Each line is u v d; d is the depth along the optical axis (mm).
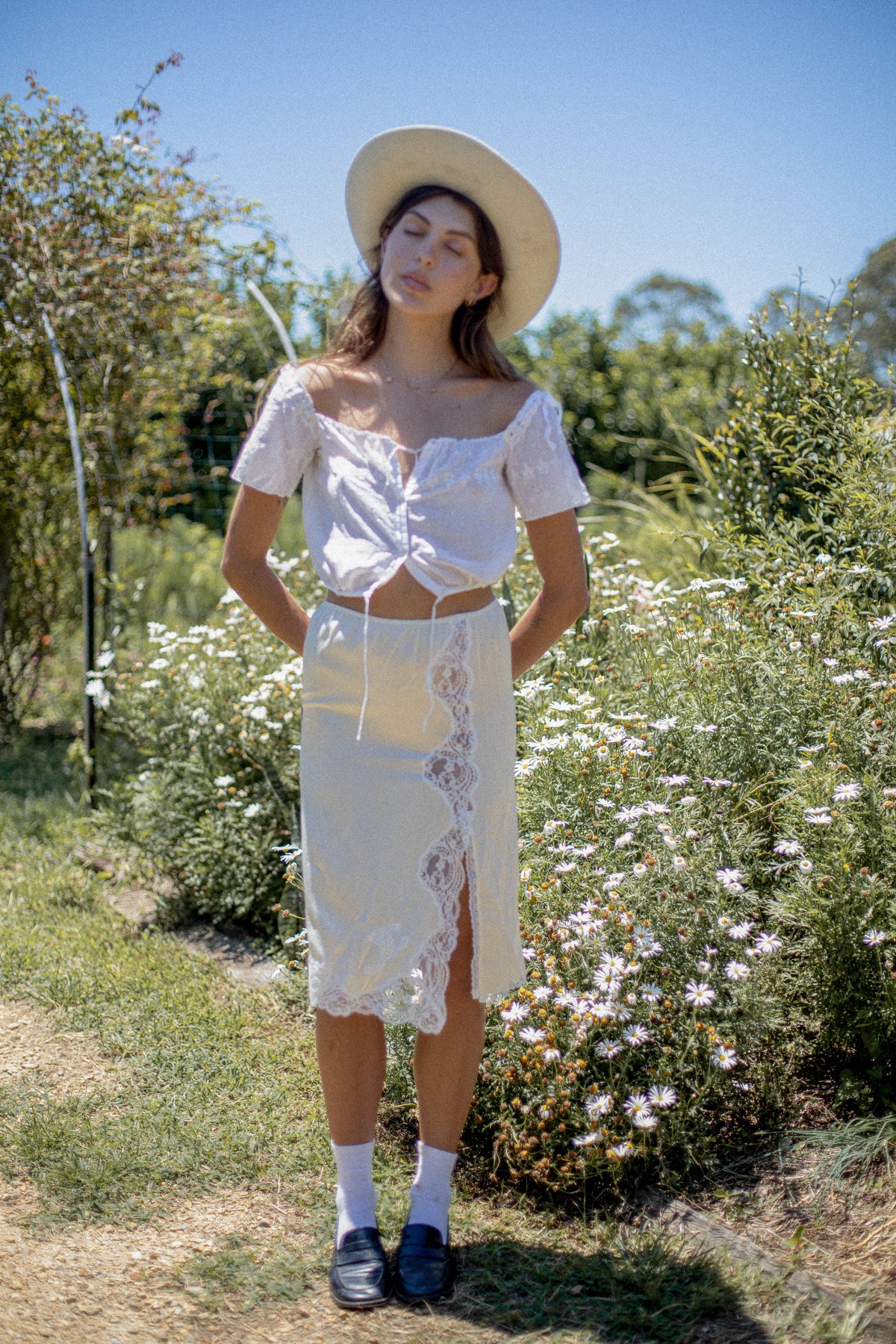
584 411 11297
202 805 3736
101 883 3859
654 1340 1672
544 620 1968
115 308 5223
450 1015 1872
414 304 1847
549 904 2418
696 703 2943
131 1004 2910
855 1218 1959
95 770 4547
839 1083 2336
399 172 1971
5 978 3037
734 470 4113
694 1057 2146
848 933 2229
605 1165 2076
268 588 1942
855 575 3221
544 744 2699
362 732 1797
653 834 2500
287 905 3316
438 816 1786
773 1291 1767
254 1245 1935
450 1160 1905
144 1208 2029
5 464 5711
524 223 1932
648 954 2193
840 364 3906
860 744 2564
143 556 7969
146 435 6004
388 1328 1710
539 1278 1839
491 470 1831
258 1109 2400
